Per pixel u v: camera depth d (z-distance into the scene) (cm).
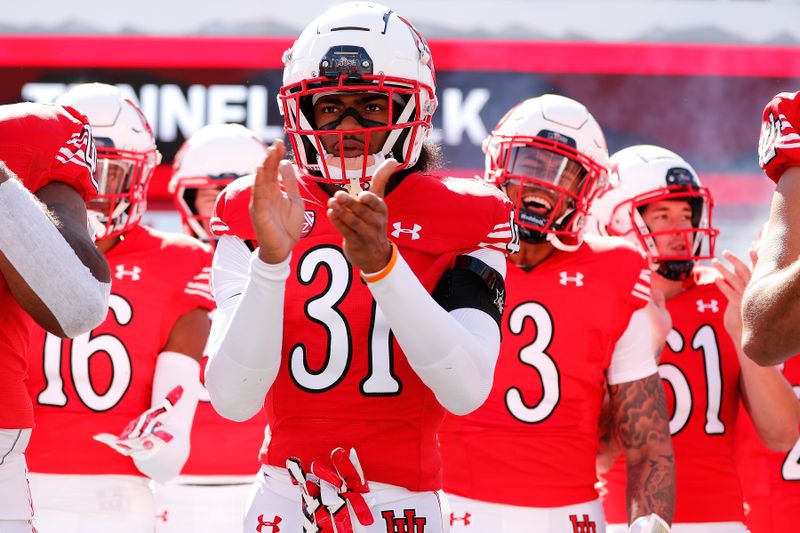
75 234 534
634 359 851
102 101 926
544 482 802
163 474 870
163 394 899
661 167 1031
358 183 593
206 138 1174
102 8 1652
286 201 527
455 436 816
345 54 582
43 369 877
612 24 1680
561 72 1675
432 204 594
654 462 828
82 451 873
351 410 573
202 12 1658
